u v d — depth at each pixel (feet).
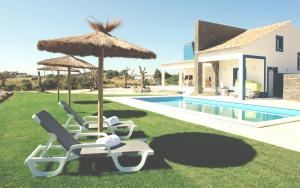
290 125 31.35
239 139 24.66
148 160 18.98
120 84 153.99
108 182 15.28
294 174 16.46
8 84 118.01
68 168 17.47
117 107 49.06
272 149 21.50
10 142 23.44
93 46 21.62
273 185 14.90
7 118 35.91
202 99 71.61
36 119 16.21
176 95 82.48
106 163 18.44
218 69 88.02
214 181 15.40
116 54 28.81
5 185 14.76
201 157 19.60
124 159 19.21
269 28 77.87
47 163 18.39
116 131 28.35
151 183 15.12
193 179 15.69
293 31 77.36
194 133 27.22
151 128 29.89
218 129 29.19
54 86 121.70
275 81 74.54
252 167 17.61
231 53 69.77
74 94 84.02
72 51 25.93
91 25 24.90
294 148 21.81
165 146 22.48
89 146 16.43
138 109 46.24
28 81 125.29
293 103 56.39
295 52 78.48
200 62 82.74
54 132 16.89
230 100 64.59
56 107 48.26
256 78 75.56
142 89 100.32
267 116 48.93
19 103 55.72
